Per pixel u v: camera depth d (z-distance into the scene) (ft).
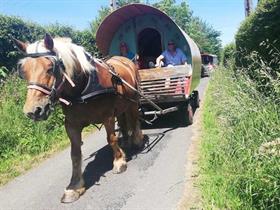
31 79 7.86
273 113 9.07
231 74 17.24
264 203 7.13
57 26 25.12
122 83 10.91
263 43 11.84
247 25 14.67
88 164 11.96
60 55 8.43
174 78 14.93
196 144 12.93
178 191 9.18
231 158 8.92
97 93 9.45
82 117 9.45
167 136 14.46
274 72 11.27
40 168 12.08
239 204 7.51
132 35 16.87
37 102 7.77
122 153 11.12
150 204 8.70
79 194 9.46
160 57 16.16
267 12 12.67
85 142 14.93
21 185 10.77
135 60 16.52
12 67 19.51
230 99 11.34
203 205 8.04
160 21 16.44
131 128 12.93
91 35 27.20
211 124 14.37
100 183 10.25
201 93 28.43
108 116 10.19
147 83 15.07
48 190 10.20
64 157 13.01
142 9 15.74
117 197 9.27
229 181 8.25
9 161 12.57
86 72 9.19
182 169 10.64
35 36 21.57
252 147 8.34
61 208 8.98
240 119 9.82
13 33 19.76
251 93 10.80
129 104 12.04
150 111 15.66
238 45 16.33
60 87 8.38
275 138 8.16
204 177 9.11
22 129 14.51
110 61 11.93
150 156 12.14
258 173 7.35
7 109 15.61
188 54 16.19
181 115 16.24
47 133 14.99
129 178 10.41
